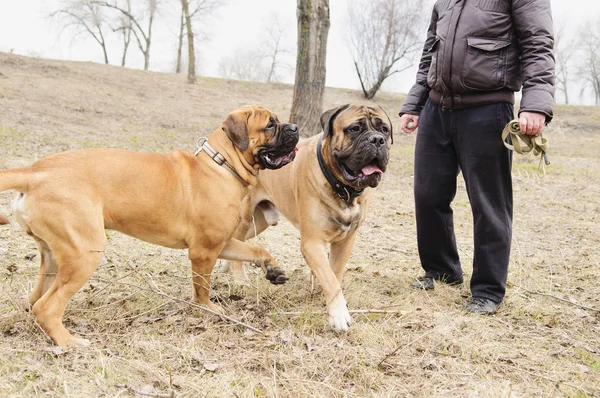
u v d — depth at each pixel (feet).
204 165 11.27
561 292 14.82
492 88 12.32
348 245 12.78
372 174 11.21
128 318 10.98
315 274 11.60
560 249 19.89
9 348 9.03
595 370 9.69
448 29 12.61
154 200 10.49
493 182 12.78
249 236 15.21
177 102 69.67
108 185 10.01
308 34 34.88
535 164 46.21
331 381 8.91
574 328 11.96
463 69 12.34
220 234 11.28
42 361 8.79
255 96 84.43
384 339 10.57
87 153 10.15
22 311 10.32
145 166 10.53
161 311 11.62
